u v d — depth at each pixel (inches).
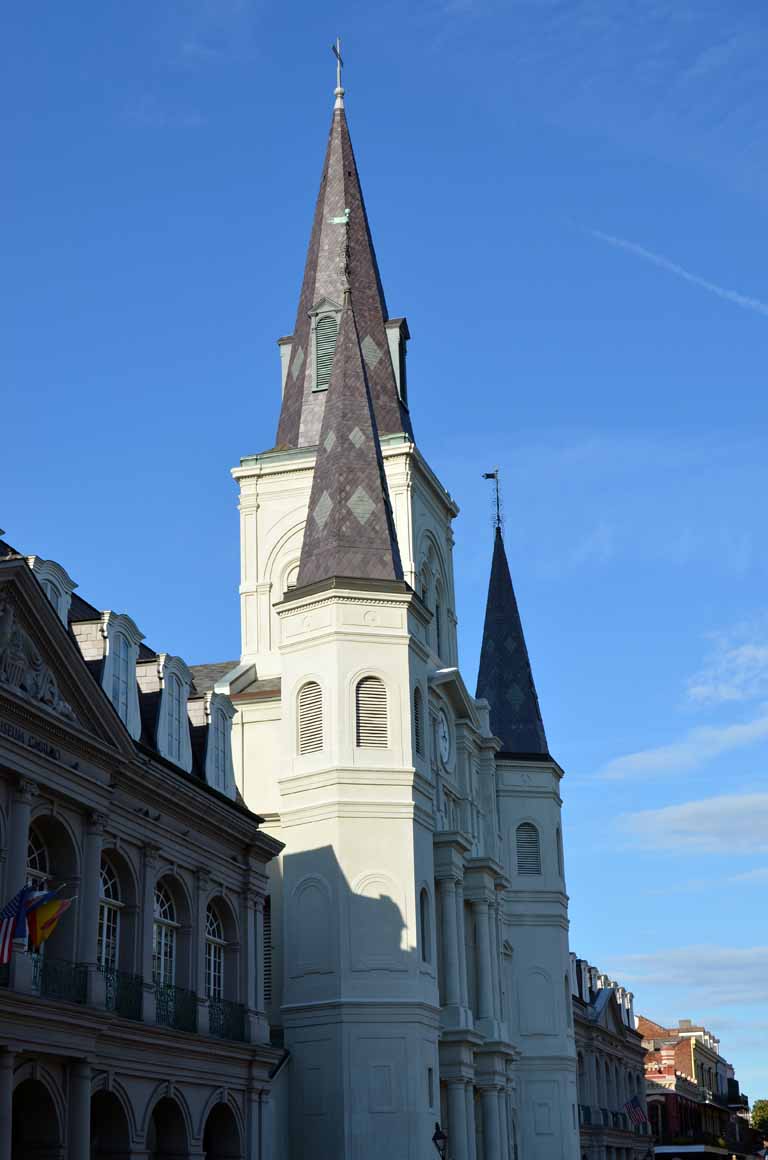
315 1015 1861.5
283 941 1952.5
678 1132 4940.9
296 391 2463.1
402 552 2303.2
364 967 1870.1
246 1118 1594.5
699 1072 5634.8
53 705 1253.7
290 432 2433.6
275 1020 1932.8
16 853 1187.9
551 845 2736.2
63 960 1256.2
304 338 2486.5
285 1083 1844.2
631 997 4284.0
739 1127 6397.6
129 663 1488.7
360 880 1904.5
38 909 1152.2
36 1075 1191.6
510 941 2655.0
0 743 1167.6
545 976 2655.0
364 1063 1831.9
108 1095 1318.9
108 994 1342.3
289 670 2018.9
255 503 2375.7
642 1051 4252.0
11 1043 1136.2
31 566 1318.9
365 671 1978.3
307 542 2060.8
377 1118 1814.7
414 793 1963.6
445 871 2139.5
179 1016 1473.9
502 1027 2314.2
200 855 1550.2
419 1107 1831.9
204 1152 1502.2
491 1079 2263.8
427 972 1923.0
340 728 1952.5
